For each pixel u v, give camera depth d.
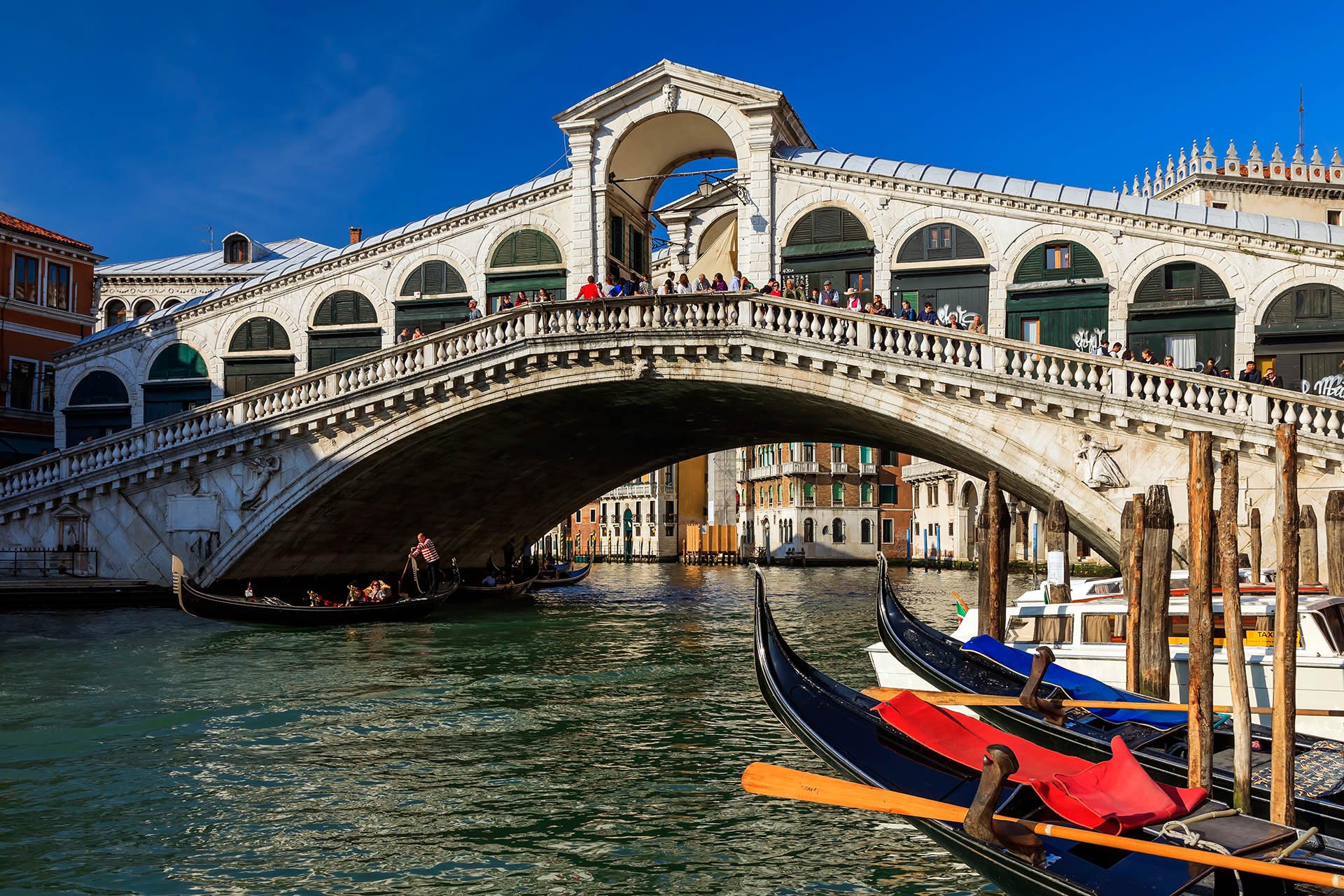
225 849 8.71
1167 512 11.30
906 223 23.97
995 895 7.86
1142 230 22.66
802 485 67.06
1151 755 8.65
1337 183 44.44
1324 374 21.61
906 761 7.48
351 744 12.23
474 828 9.29
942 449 22.59
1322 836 6.19
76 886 7.90
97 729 12.91
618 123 25.42
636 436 29.70
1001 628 14.44
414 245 27.50
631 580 50.34
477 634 23.08
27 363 33.78
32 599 24.23
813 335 20.77
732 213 33.44
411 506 28.72
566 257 26.09
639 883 8.09
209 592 24.61
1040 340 23.19
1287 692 7.20
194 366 29.25
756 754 11.83
